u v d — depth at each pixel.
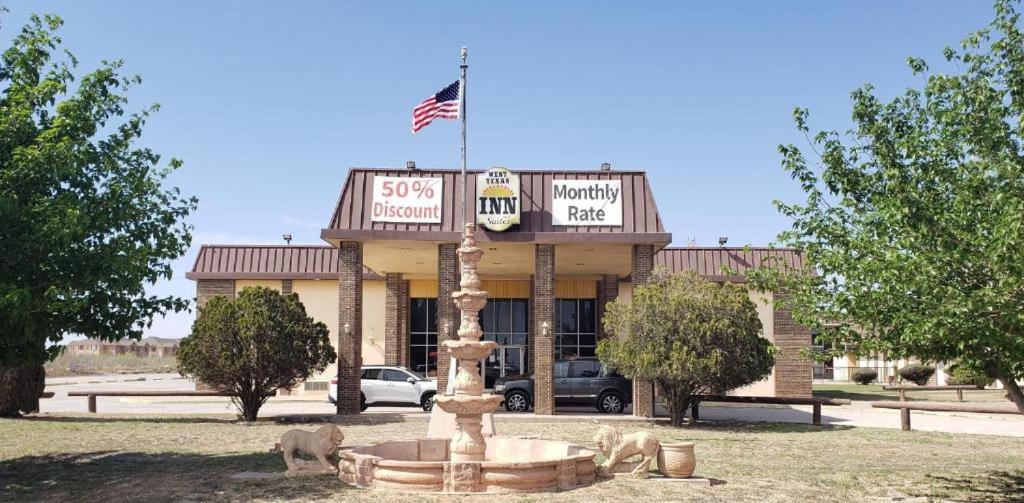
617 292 37.03
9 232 11.31
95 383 48.56
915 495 11.95
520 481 11.64
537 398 25.59
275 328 22.42
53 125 12.09
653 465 13.91
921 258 9.20
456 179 27.08
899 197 9.41
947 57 9.95
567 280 37.41
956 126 9.83
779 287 11.54
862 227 10.67
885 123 10.59
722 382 21.83
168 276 13.73
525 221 26.50
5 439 18.59
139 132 13.85
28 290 10.66
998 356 9.80
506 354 37.19
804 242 11.26
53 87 12.41
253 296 22.64
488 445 14.80
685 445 12.84
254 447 17.14
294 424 22.45
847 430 21.95
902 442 18.92
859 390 41.97
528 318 37.53
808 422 24.75
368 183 27.12
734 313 22.00
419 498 11.17
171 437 19.02
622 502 11.01
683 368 21.52
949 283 9.30
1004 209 8.62
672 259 35.94
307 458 15.20
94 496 11.66
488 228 25.98
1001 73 9.55
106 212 12.88
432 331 37.53
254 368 22.23
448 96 25.12
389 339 36.41
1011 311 8.56
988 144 9.41
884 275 9.46
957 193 9.63
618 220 26.48
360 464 12.20
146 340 95.94
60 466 14.47
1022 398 10.16
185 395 26.95
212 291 36.62
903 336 9.16
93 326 12.74
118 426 21.62
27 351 12.15
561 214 26.53
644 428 22.14
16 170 11.48
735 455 16.38
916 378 45.19
